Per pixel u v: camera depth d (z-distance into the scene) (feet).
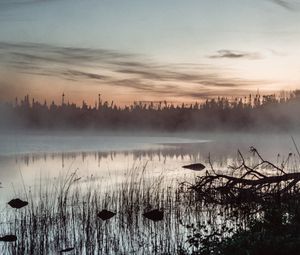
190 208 47.93
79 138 466.29
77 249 42.60
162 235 43.52
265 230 27.20
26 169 132.05
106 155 203.41
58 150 241.55
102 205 58.39
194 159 165.68
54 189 81.51
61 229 47.37
